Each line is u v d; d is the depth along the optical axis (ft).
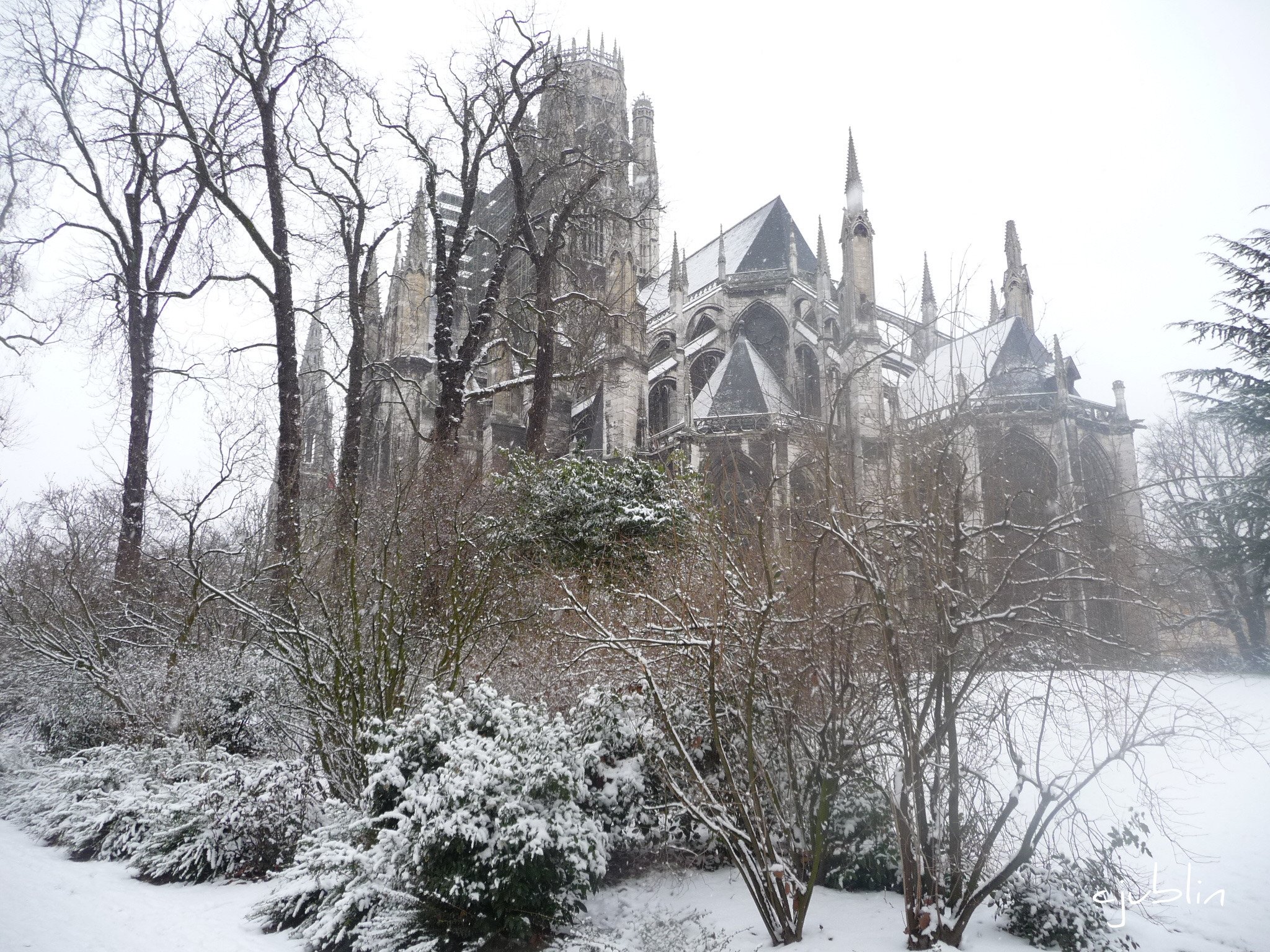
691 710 31.73
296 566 44.70
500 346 101.91
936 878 23.59
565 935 26.14
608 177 122.01
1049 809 31.65
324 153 79.41
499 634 46.44
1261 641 77.56
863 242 145.28
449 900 25.31
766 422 122.93
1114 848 24.25
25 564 79.97
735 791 25.30
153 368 77.00
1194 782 33.83
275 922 28.19
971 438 39.63
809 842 27.61
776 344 176.55
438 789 26.35
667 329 175.83
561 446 146.10
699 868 31.40
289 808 34.78
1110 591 32.01
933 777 26.76
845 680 25.49
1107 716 25.00
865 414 63.72
